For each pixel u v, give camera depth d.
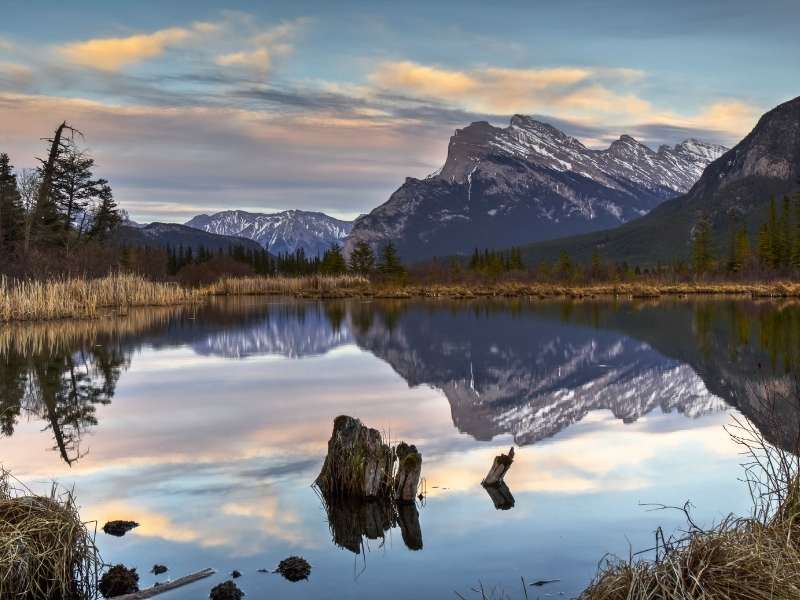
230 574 7.84
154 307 54.47
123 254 82.50
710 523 9.10
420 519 9.53
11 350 27.53
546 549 8.45
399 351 29.09
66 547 7.36
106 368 23.88
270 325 40.75
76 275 53.03
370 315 48.81
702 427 15.02
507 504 10.10
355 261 116.25
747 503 9.94
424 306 59.34
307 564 7.96
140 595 7.28
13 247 54.84
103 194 73.44
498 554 8.34
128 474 11.62
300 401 18.23
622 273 102.62
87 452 13.05
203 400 18.33
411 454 10.46
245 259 127.56
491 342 32.12
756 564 6.14
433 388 20.38
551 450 13.22
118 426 15.23
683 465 12.02
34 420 15.86
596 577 7.17
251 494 10.62
